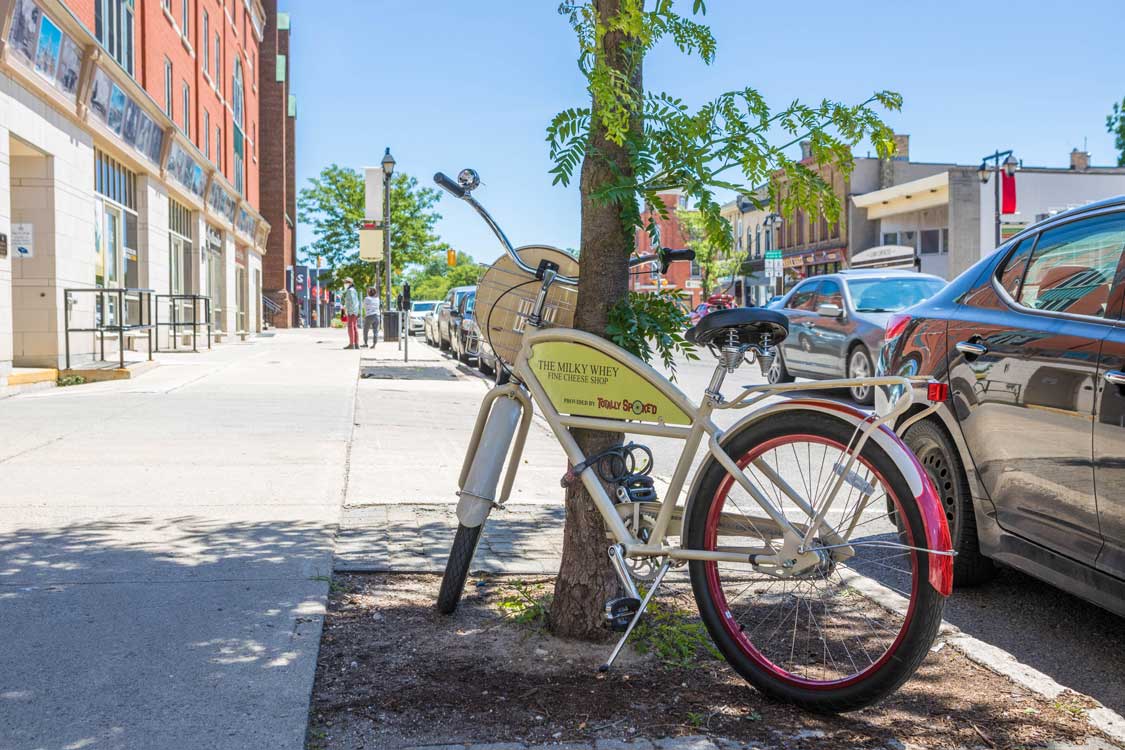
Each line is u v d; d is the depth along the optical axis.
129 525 5.46
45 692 3.17
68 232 15.30
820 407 3.12
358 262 56.00
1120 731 3.14
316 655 3.53
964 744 3.03
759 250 62.38
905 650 2.96
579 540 3.81
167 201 22.75
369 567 4.79
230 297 32.25
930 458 4.89
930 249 46.53
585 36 3.83
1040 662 3.91
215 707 3.08
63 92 14.68
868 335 12.76
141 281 20.80
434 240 56.78
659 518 3.50
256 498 6.29
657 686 3.41
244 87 37.53
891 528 3.68
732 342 3.34
